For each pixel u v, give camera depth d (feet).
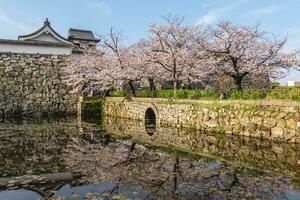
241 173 28.12
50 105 101.60
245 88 76.54
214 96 61.41
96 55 97.96
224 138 47.98
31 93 99.66
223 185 24.58
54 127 65.00
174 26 72.02
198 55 70.64
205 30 72.49
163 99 67.97
